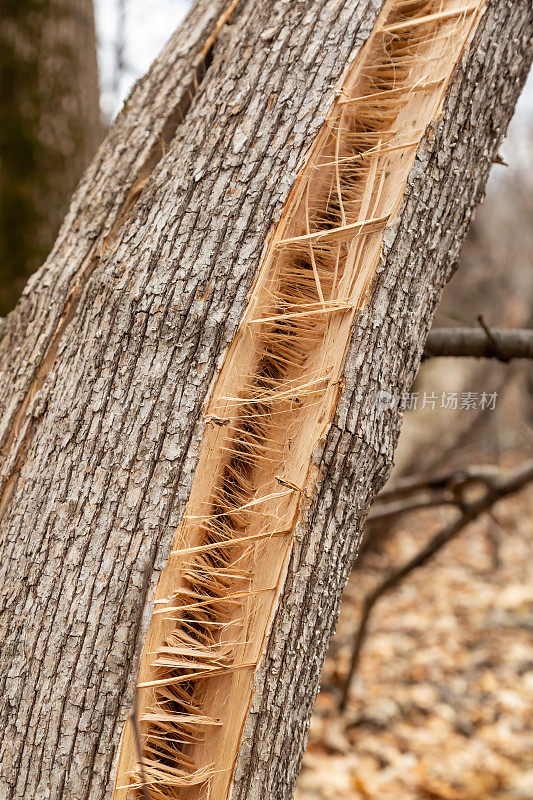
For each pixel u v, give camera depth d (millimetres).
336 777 5398
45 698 2768
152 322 2826
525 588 8922
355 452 2826
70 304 2896
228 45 2943
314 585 2816
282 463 2824
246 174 2848
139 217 2889
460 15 2873
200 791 2775
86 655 2764
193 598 2795
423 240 2869
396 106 2875
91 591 2775
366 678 6922
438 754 5680
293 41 2889
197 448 2791
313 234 2828
